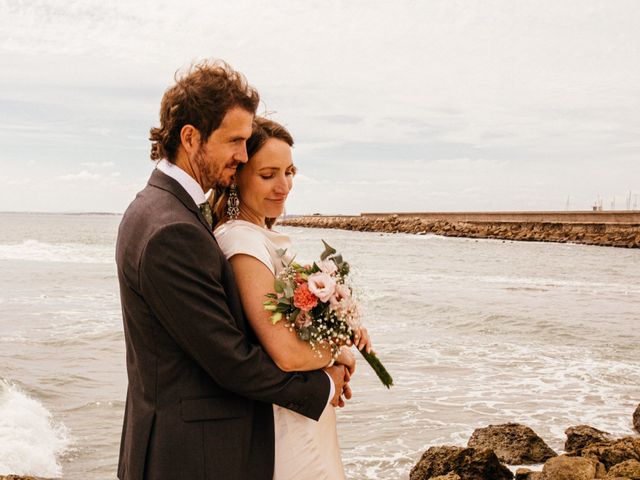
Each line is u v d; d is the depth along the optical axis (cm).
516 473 502
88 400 712
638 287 2186
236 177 219
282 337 192
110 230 7369
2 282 1883
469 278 2436
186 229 173
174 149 188
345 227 8906
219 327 175
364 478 532
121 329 1114
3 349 943
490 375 875
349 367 218
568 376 879
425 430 643
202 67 190
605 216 5666
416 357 984
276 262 209
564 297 1852
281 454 204
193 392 179
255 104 193
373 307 1530
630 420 689
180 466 176
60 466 543
